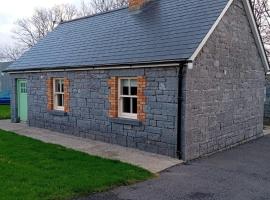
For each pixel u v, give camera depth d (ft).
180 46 31.17
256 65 43.19
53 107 45.83
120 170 25.49
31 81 49.42
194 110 30.91
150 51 33.42
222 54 35.17
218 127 35.01
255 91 43.27
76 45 46.85
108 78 36.83
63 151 31.63
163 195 21.16
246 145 38.70
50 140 38.37
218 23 33.63
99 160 28.48
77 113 41.52
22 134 42.06
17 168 24.76
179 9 38.45
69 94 42.60
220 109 35.24
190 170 27.12
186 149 30.04
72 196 19.95
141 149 33.78
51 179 22.44
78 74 40.96
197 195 21.31
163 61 30.14
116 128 36.42
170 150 31.07
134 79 34.91
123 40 39.52
